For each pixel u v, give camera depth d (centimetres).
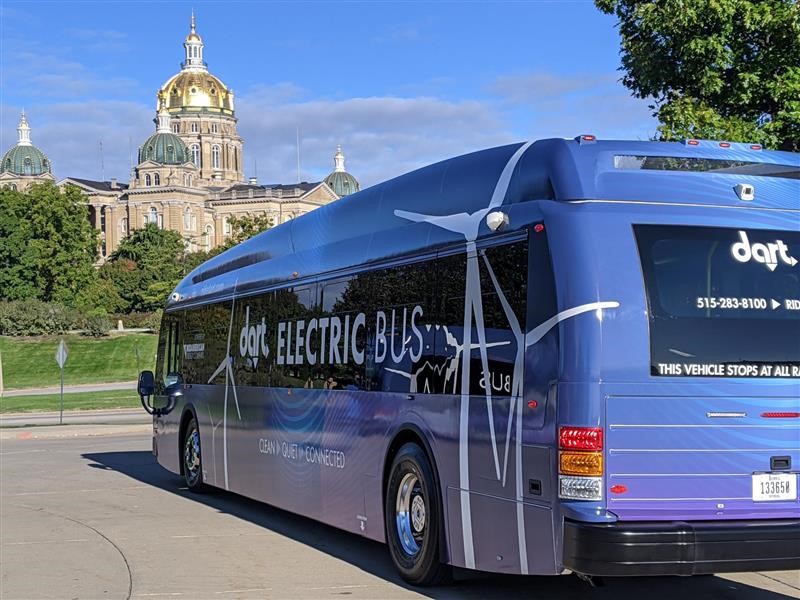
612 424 593
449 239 736
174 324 1510
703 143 664
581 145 644
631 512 592
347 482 904
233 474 1233
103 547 982
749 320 621
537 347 620
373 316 859
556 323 604
